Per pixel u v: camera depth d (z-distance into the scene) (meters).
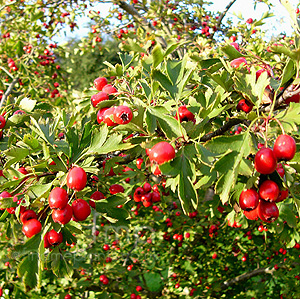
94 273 0.67
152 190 0.41
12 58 0.92
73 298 0.61
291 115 0.22
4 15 1.00
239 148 0.21
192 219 0.65
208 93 0.27
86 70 3.42
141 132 0.26
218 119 0.33
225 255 0.75
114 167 0.30
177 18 0.94
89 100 0.33
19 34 0.86
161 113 0.25
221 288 0.67
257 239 0.67
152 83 0.25
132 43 0.30
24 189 0.25
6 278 0.57
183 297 0.65
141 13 0.99
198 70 0.29
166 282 0.71
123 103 0.28
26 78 0.82
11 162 0.25
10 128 0.31
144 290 0.71
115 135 0.26
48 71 0.94
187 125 0.24
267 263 0.75
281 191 0.24
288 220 0.32
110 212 0.28
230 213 0.37
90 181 0.31
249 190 0.23
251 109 0.26
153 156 0.22
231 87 0.26
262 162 0.21
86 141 0.28
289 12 0.23
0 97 0.79
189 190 0.22
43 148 0.25
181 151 0.23
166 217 0.68
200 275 0.71
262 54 0.43
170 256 0.74
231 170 0.21
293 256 0.67
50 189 0.25
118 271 0.65
